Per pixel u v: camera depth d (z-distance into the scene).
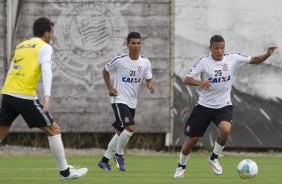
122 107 39.28
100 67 56.03
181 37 55.91
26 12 55.84
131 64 39.62
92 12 55.94
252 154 57.47
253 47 55.91
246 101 56.06
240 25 55.84
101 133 57.41
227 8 55.81
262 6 55.88
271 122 56.16
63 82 56.00
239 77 55.94
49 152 56.28
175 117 56.28
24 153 55.47
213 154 35.44
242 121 56.16
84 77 56.03
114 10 56.00
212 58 34.56
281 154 57.56
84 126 56.28
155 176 36.06
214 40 34.12
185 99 56.16
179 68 56.03
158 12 56.03
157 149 57.56
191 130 34.66
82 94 56.12
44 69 27.08
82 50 55.91
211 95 34.47
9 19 55.78
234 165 46.38
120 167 39.56
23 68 27.67
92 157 52.69
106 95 56.19
